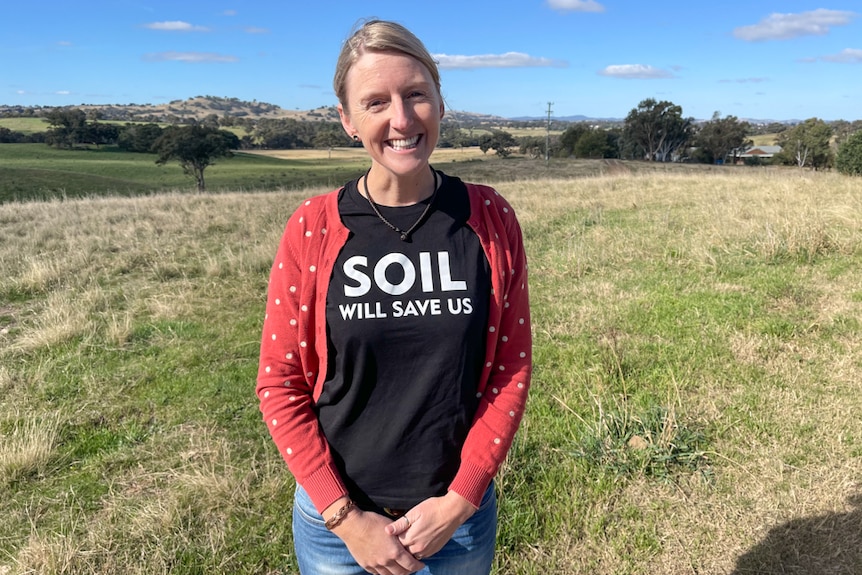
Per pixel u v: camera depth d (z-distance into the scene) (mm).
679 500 2895
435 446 1389
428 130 1326
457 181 1447
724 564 2531
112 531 2865
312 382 1454
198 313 6082
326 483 1363
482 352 1414
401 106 1271
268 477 3240
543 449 3346
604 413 3543
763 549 2578
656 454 3143
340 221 1366
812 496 2834
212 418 3965
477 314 1351
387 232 1355
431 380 1346
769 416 3479
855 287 5391
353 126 1369
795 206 8664
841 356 4105
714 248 6996
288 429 1386
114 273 7586
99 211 12469
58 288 6918
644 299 5539
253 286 6926
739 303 5168
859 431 3268
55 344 5223
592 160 58219
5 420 3945
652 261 6832
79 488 3254
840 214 7699
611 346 4355
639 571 2529
